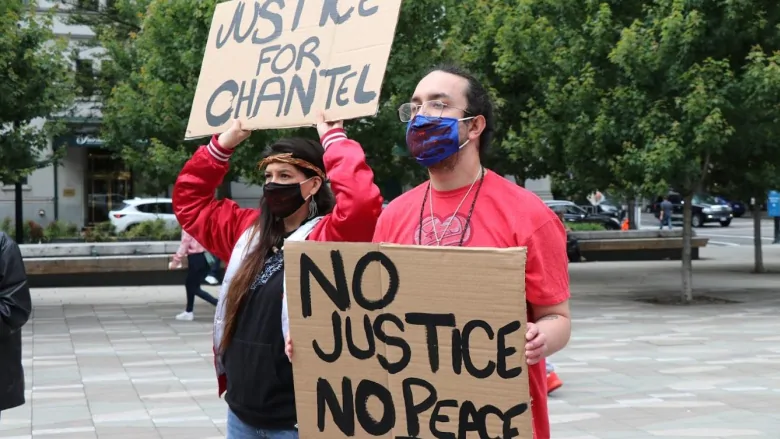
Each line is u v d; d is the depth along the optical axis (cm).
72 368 902
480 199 270
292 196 325
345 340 274
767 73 1213
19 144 1346
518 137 1582
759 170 1470
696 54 1323
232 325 319
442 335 254
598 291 1656
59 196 3541
